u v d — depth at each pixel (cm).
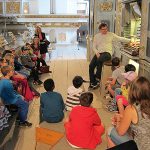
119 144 224
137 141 212
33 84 574
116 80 431
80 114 272
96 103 461
